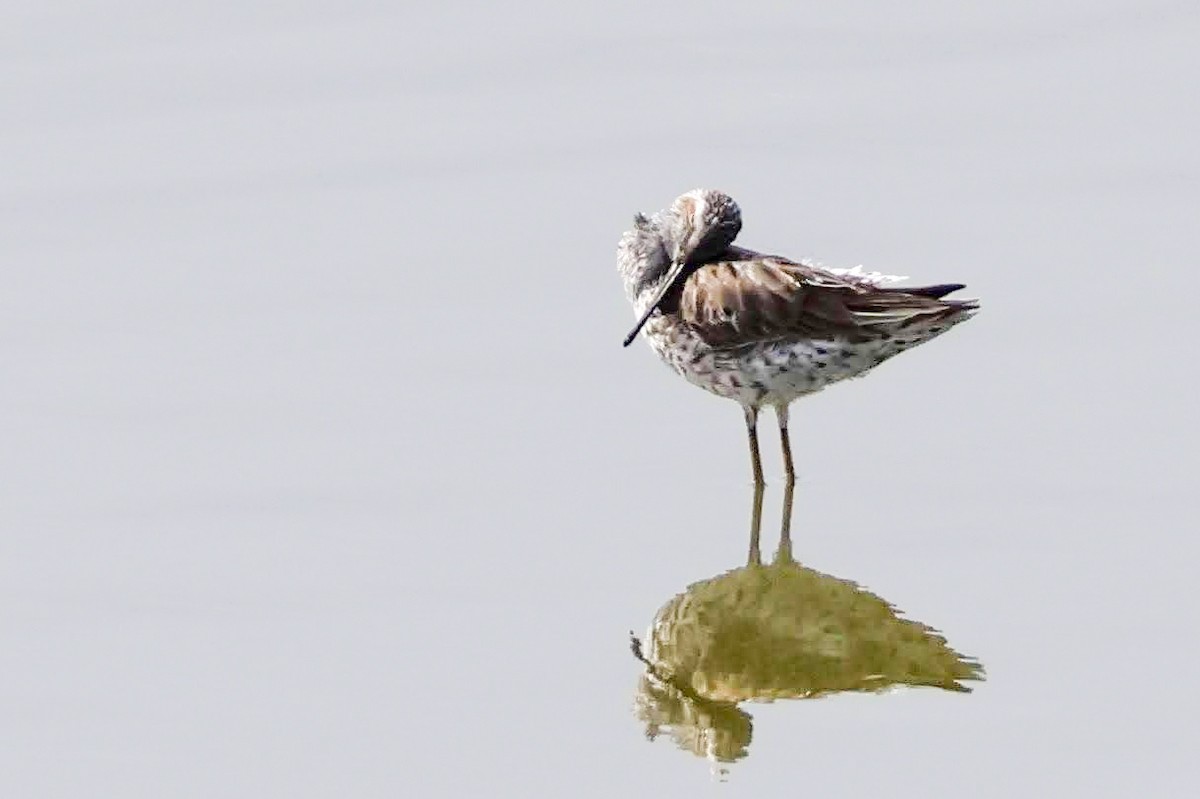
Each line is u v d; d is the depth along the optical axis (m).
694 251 19.11
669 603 16.09
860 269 19.03
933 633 15.28
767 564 16.75
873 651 15.02
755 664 14.95
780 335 18.09
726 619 15.73
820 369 18.16
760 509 17.89
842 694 14.33
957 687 14.23
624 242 20.14
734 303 18.23
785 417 18.78
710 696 14.44
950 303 17.55
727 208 19.30
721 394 18.88
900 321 17.67
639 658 15.05
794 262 18.66
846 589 16.25
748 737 13.69
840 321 17.84
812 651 15.12
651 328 19.30
